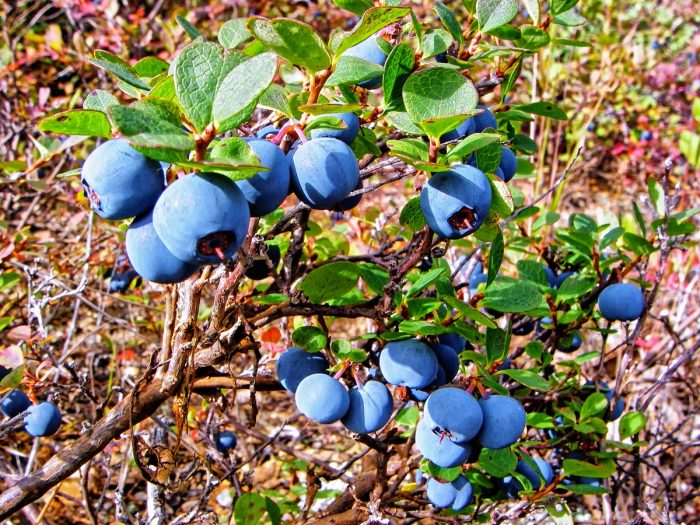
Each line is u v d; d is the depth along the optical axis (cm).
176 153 9
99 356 27
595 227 18
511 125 15
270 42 10
